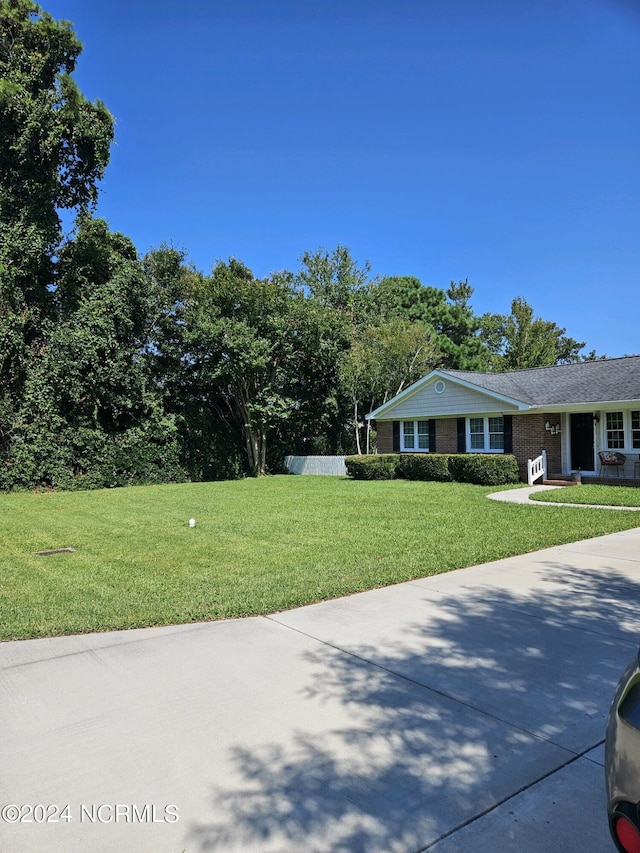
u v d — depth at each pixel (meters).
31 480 19.19
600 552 7.92
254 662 4.30
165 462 22.81
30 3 19.50
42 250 19.81
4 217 19.75
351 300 35.56
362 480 20.88
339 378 27.42
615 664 4.16
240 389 25.11
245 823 2.52
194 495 16.94
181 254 24.48
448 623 5.09
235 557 7.86
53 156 20.25
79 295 21.08
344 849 2.36
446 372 21.17
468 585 6.32
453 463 18.64
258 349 22.95
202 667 4.22
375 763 2.96
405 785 2.78
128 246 22.75
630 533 9.33
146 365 22.80
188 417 24.38
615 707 1.91
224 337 22.73
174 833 2.46
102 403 21.42
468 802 2.65
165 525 11.02
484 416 20.22
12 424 19.20
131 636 4.91
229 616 5.40
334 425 29.19
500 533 9.25
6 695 3.79
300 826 2.50
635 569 6.94
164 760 3.01
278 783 2.80
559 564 7.25
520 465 18.86
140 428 22.39
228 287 23.33
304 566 7.23
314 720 3.42
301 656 4.41
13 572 7.21
